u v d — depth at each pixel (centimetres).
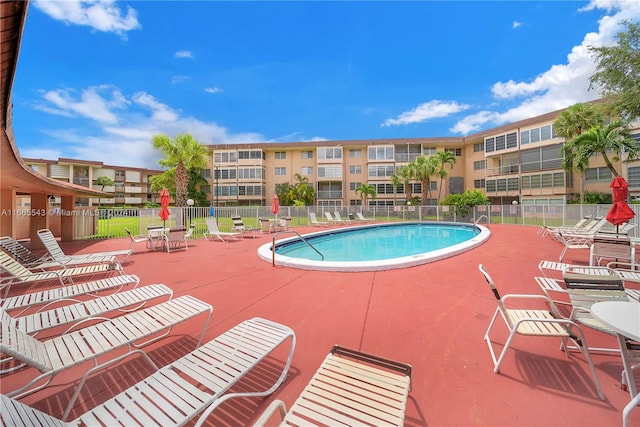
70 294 395
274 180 4125
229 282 568
